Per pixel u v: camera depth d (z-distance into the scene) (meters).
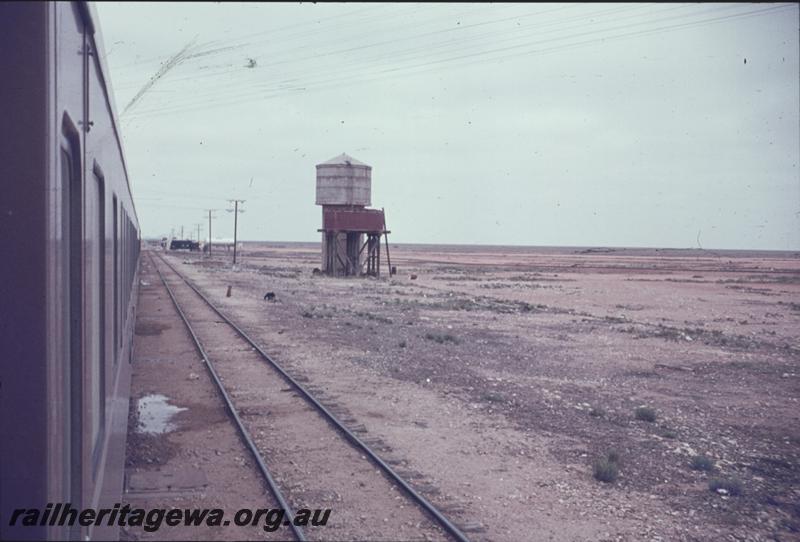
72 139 4.82
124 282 15.05
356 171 65.12
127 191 17.27
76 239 4.93
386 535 7.41
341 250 66.00
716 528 8.59
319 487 8.77
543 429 12.86
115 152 9.65
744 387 18.70
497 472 10.05
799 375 20.80
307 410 12.90
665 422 14.20
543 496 9.19
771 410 15.93
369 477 9.27
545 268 99.88
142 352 19.28
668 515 8.91
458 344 23.88
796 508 9.55
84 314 4.99
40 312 3.94
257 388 14.76
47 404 3.96
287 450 10.33
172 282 50.81
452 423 12.78
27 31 3.82
